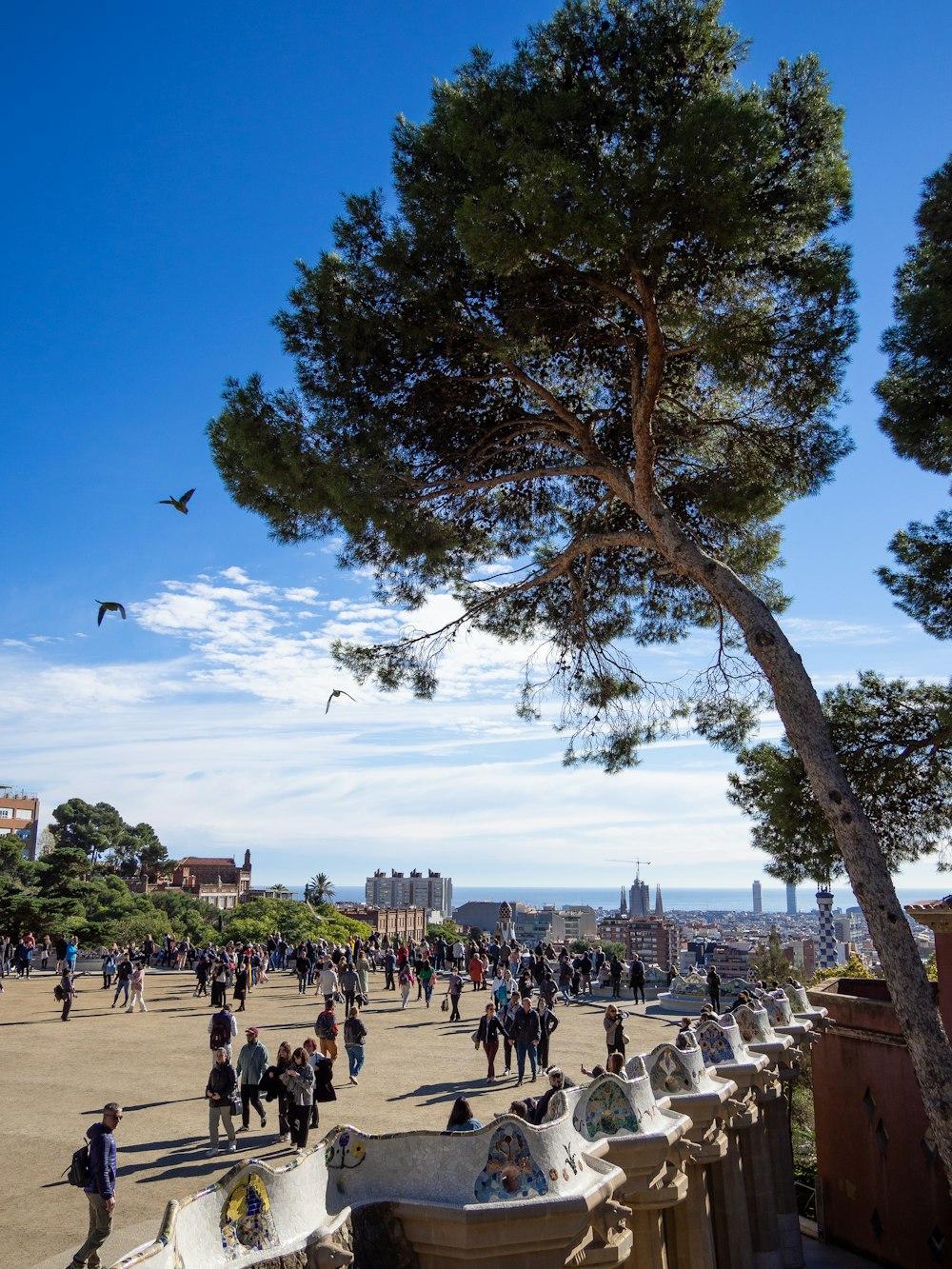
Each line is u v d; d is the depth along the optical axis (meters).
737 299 13.69
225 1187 6.12
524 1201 7.43
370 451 13.44
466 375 14.55
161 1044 20.98
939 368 13.98
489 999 29.98
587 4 12.84
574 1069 18.62
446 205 13.57
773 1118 15.37
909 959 10.87
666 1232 11.30
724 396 15.72
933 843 14.52
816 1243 17.38
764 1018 15.42
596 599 17.16
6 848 97.81
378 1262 7.18
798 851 14.25
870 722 14.67
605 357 15.55
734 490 14.96
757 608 12.60
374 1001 29.20
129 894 103.25
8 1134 13.20
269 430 13.39
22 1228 9.62
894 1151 15.80
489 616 17.20
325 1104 15.15
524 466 16.31
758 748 14.98
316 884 148.00
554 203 11.87
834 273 12.99
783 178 13.08
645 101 12.66
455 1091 16.23
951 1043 10.65
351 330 13.87
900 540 15.33
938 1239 14.62
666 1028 24.70
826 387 13.76
